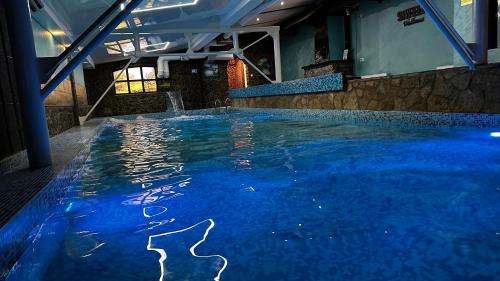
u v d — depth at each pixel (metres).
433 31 8.95
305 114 7.50
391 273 1.13
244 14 9.99
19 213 1.52
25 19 2.58
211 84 17.66
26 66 2.60
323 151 3.42
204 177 2.64
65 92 8.18
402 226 1.51
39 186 2.02
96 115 16.50
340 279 1.11
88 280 1.23
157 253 1.39
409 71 9.80
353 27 11.88
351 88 5.99
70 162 2.83
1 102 3.30
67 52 2.73
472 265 1.15
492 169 2.39
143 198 2.19
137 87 17.09
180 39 14.22
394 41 10.18
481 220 1.52
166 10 9.31
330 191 2.10
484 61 3.77
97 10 8.04
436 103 4.33
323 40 12.48
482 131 3.75
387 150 3.25
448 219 1.56
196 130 6.44
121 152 4.25
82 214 1.95
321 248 1.34
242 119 8.55
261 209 1.85
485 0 3.65
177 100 17.02
